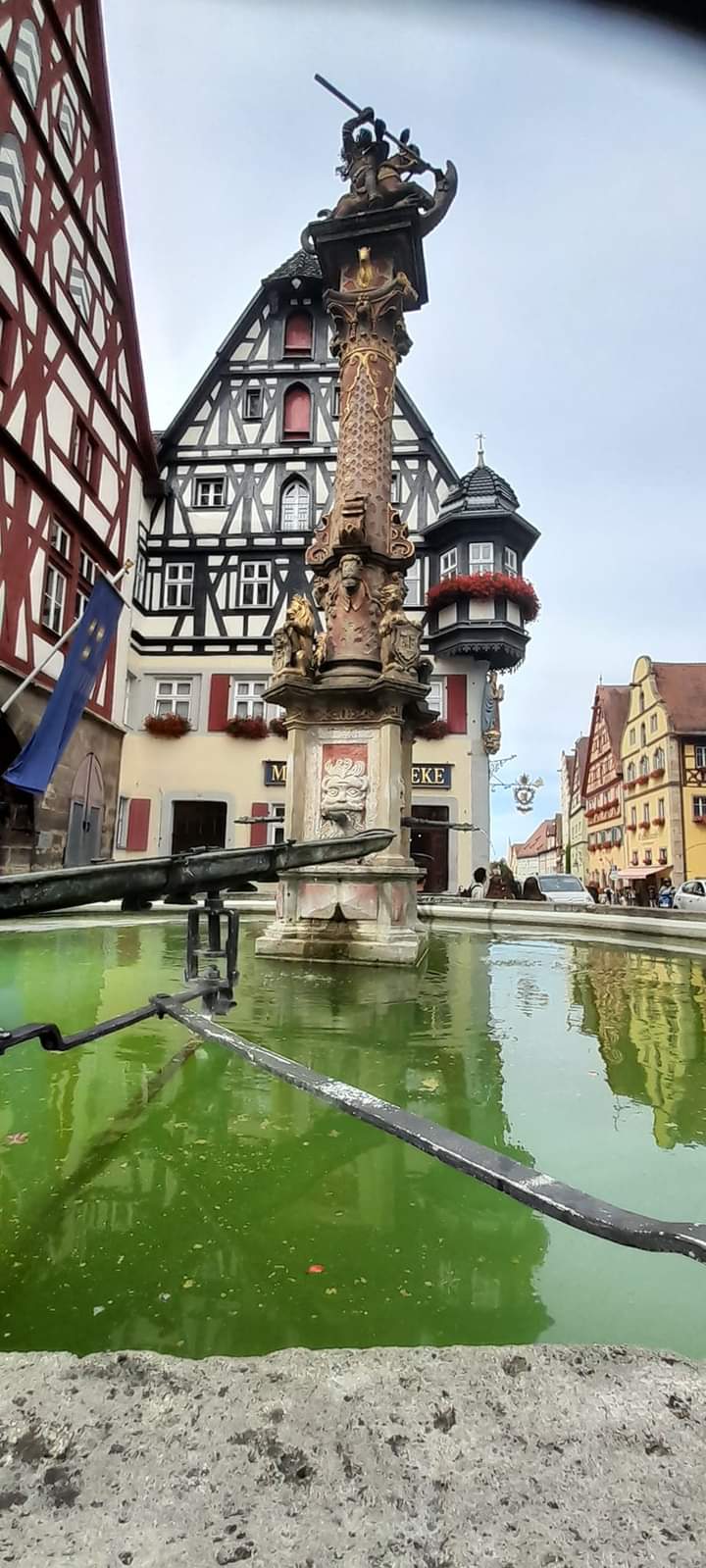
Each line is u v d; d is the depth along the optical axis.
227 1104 2.36
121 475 17.75
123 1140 2.07
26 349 13.01
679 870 34.09
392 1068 2.82
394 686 5.76
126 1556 0.68
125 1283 1.38
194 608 21.67
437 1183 1.83
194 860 1.96
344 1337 1.23
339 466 6.98
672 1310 1.33
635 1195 1.75
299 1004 4.00
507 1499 0.74
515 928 8.97
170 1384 0.90
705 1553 0.67
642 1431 0.82
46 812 13.79
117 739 17.47
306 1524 0.71
